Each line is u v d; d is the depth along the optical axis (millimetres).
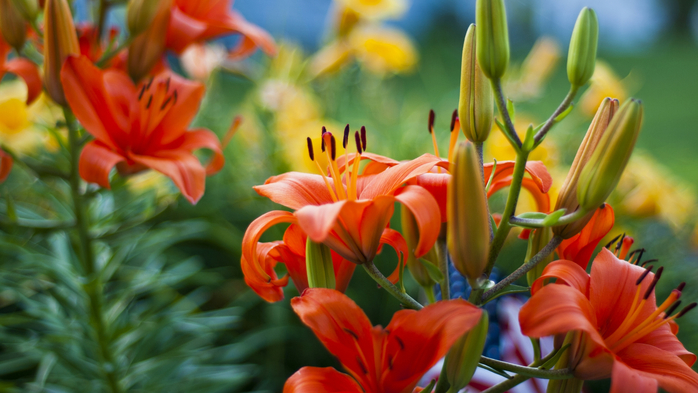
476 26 1154
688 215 2508
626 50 12148
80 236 1565
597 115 1155
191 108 1506
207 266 2631
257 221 1190
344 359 1147
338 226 1168
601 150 1126
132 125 1456
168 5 1469
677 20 14547
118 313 1791
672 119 6344
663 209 2305
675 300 1169
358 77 3094
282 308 2270
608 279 1173
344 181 1241
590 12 1150
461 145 1114
